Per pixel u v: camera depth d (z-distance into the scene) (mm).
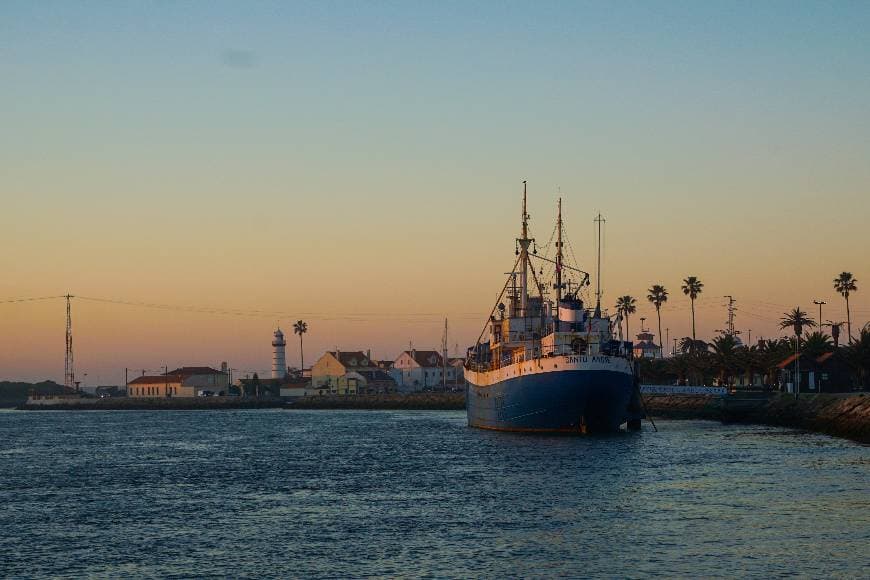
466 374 157750
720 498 67812
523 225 140250
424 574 48531
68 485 87438
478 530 58656
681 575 47125
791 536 54781
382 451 116688
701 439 116375
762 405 160875
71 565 52156
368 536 57969
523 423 123188
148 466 104812
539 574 47938
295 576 48938
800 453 97000
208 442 144250
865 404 123438
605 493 71250
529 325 136750
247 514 67500
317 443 135125
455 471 89188
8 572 50812
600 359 111875
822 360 185000
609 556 51031
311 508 69438
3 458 119688
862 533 55375
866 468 83000
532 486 76250
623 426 152625
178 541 58062
